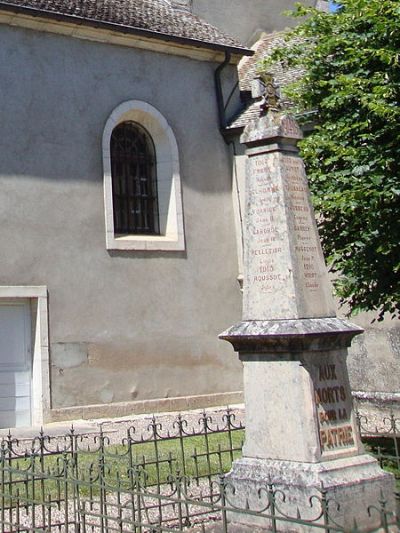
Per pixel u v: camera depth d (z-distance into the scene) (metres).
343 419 6.36
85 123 15.87
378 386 15.10
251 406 6.51
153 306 16.23
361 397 14.91
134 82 16.75
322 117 11.22
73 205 15.44
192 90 17.78
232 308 17.48
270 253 6.63
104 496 6.62
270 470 6.20
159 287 16.39
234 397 17.11
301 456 6.12
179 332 16.52
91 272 15.48
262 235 6.72
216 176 17.81
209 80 18.17
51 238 15.05
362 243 10.06
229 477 6.44
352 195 9.59
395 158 9.74
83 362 15.10
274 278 6.55
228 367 17.19
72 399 14.87
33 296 14.66
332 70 11.14
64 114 15.60
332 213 10.62
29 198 14.89
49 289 14.89
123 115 16.48
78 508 6.33
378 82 9.95
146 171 17.22
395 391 14.83
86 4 16.64
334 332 6.34
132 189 16.88
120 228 16.50
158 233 17.08
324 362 6.36
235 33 21.81
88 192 15.70
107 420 14.75
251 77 19.73
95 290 15.48
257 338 6.38
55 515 7.50
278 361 6.36
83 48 16.08
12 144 14.85
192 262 17.00
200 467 9.20
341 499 5.88
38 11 15.16
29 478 7.58
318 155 10.73
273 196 6.71
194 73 17.91
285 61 15.14
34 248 14.81
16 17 15.09
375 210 9.70
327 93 11.09
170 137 17.08
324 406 6.25
